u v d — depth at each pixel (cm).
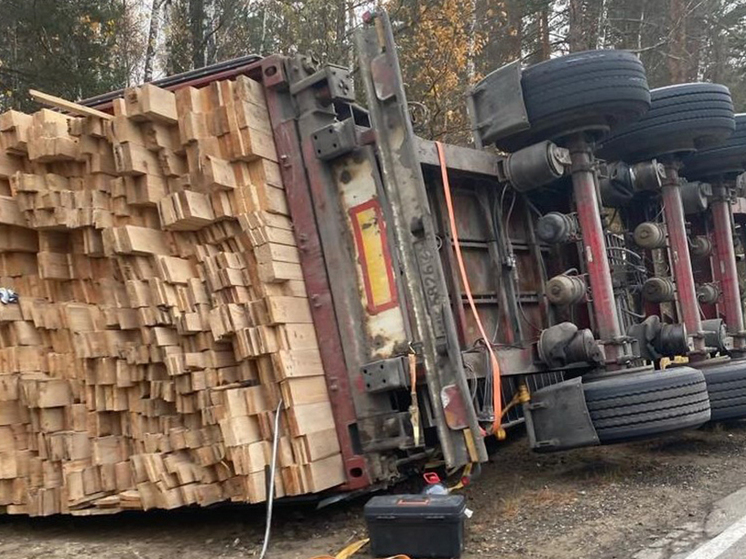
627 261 800
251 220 503
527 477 635
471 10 1592
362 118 591
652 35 2208
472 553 446
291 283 516
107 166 546
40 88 1459
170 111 522
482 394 581
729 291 838
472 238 627
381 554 448
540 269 688
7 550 536
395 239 507
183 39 1652
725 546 432
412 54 1523
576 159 630
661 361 815
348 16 1619
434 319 489
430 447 543
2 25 1490
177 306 516
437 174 588
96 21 1542
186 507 571
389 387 498
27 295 588
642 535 464
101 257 563
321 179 527
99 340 552
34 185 554
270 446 488
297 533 516
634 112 621
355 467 509
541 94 605
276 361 488
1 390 568
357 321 520
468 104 648
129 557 498
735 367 727
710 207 885
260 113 531
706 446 719
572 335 616
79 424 560
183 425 527
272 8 1866
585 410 575
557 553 440
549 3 1916
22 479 571
